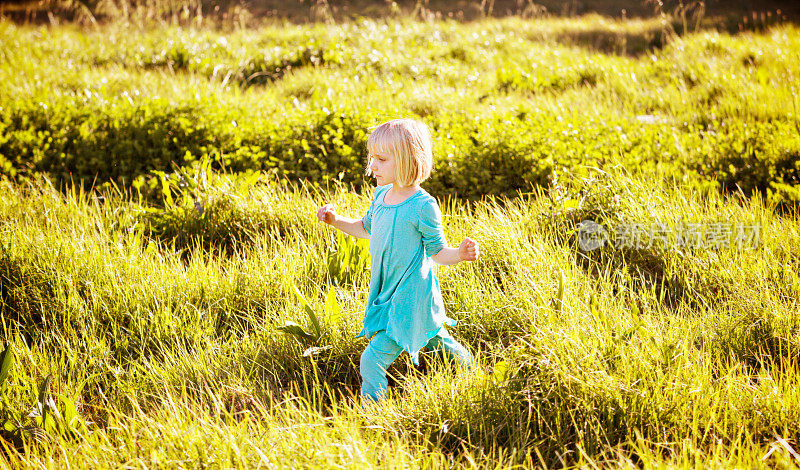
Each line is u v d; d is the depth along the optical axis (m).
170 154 5.68
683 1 15.23
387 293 2.88
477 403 2.72
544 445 2.62
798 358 3.11
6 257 3.77
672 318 3.35
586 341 2.96
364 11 15.39
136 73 8.70
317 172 5.34
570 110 7.11
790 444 2.57
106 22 13.21
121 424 2.79
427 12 15.41
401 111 6.54
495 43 11.30
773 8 15.18
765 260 3.84
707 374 2.88
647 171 5.06
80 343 3.37
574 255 4.06
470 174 5.31
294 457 2.41
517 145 5.51
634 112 7.48
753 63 9.31
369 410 2.80
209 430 2.58
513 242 3.96
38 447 2.69
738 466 2.37
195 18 12.87
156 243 4.43
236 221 4.56
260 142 5.85
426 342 2.92
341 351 3.22
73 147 5.74
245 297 3.73
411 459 2.47
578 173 5.10
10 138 5.62
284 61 9.56
